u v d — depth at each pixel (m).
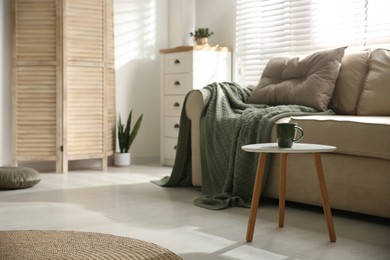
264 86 4.13
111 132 5.07
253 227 2.46
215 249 2.31
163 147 5.28
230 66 5.30
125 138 5.23
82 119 4.80
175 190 3.89
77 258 2.11
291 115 3.42
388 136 2.77
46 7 4.66
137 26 5.47
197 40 5.21
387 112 3.59
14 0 4.66
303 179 3.17
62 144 4.71
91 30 4.82
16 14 4.68
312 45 4.66
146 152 5.57
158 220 2.89
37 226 2.73
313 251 2.30
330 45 4.52
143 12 5.50
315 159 2.49
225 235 2.57
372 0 4.19
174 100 5.14
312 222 2.88
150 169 5.01
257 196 2.46
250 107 3.91
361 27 4.29
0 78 4.75
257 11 5.08
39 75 4.69
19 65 4.70
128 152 5.29
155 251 2.21
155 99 5.61
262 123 3.35
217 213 3.09
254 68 5.14
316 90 3.76
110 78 5.04
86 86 4.81
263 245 2.39
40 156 4.73
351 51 4.36
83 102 4.80
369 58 3.81
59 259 2.10
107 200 3.46
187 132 4.05
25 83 4.70
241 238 2.51
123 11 5.38
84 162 5.16
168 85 5.20
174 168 4.04
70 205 3.30
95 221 2.85
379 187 2.84
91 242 2.35
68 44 4.70
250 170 3.38
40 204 3.33
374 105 3.63
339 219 2.96
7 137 4.81
